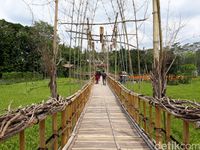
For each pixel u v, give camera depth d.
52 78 4.12
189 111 2.16
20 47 29.80
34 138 4.95
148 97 3.72
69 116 4.05
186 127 2.25
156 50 3.62
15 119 1.74
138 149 3.67
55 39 4.25
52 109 2.58
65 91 14.75
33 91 15.89
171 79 18.27
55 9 4.28
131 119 5.62
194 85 17.53
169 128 2.74
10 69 29.56
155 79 3.51
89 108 7.71
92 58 16.83
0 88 18.25
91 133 4.60
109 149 3.66
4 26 30.36
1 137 1.50
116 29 8.38
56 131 2.96
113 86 12.59
